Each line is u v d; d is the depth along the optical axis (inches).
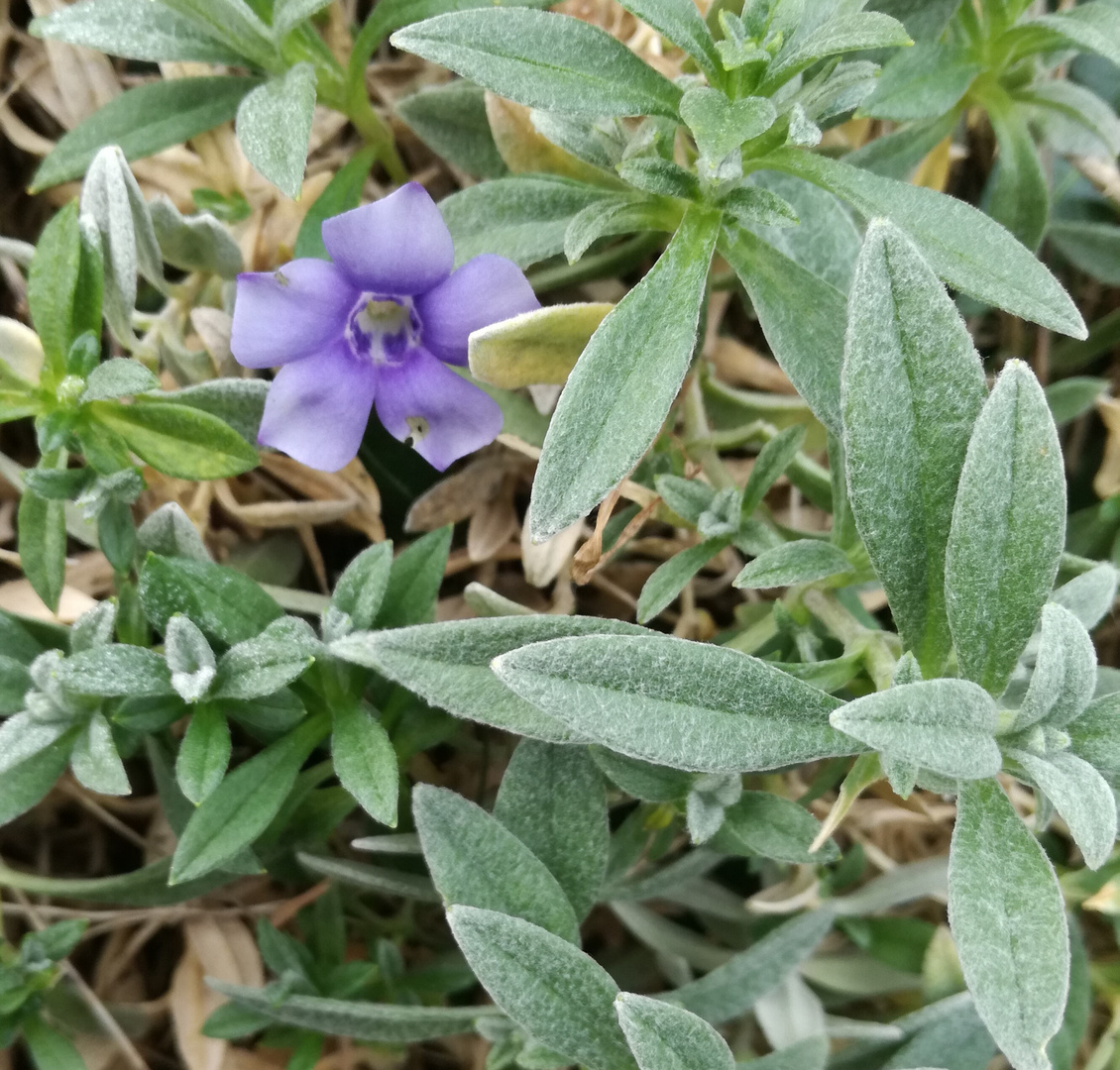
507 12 4.6
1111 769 4.3
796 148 5.1
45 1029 5.9
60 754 5.4
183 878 4.8
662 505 6.4
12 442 7.3
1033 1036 3.8
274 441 5.3
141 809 7.0
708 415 7.2
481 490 7.0
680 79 5.2
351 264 5.2
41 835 7.1
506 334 5.1
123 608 5.7
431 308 5.4
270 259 7.3
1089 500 7.6
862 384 4.2
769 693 4.2
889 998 6.7
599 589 7.3
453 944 6.9
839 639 5.9
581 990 4.7
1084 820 3.9
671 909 7.1
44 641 6.0
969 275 4.7
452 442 5.6
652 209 5.4
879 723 3.7
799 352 5.1
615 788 6.0
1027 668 5.0
